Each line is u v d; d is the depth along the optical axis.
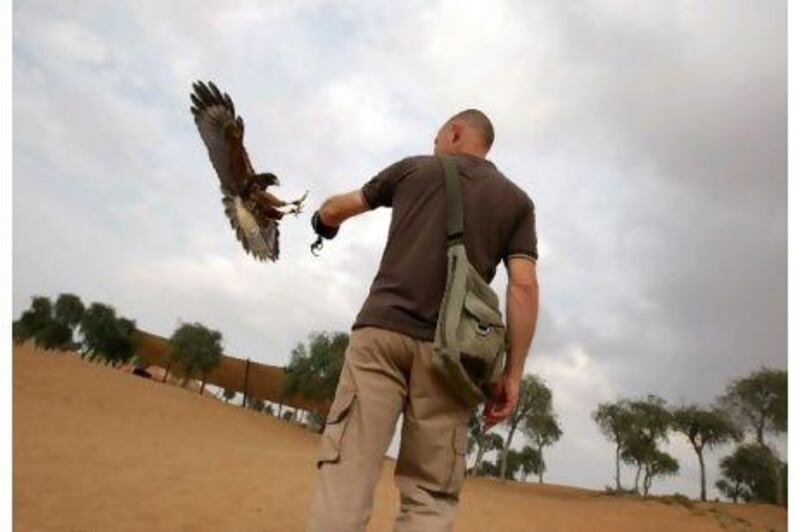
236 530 9.61
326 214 2.65
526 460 82.94
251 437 38.69
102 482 11.45
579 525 23.83
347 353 2.28
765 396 59.06
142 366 77.25
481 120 2.69
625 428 62.97
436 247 2.27
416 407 2.17
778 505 50.06
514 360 2.34
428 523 2.13
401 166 2.48
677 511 37.31
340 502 2.06
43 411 22.95
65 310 62.16
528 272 2.41
